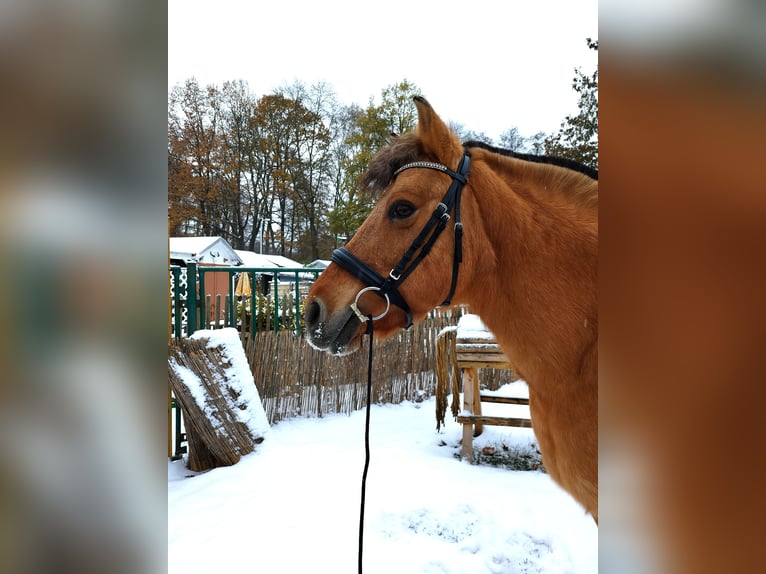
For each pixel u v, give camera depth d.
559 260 1.54
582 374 1.49
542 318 1.55
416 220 1.60
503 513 2.98
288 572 2.40
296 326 5.51
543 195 1.66
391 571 2.40
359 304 1.61
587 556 2.54
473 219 1.63
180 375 3.83
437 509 3.03
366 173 1.77
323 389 5.63
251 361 5.02
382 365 6.13
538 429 1.71
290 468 3.76
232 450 3.86
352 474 3.67
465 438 4.07
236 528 2.85
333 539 2.71
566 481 1.58
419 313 1.66
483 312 1.72
